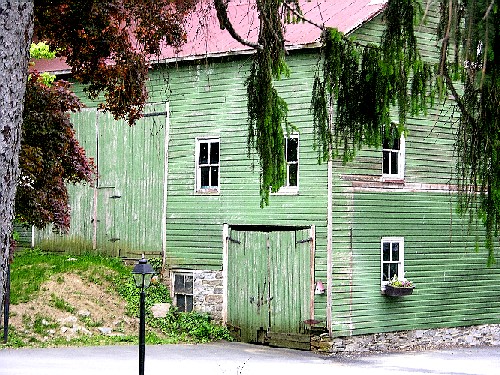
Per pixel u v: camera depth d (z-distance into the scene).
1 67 7.91
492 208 9.81
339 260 20.59
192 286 23.08
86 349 19.28
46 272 23.08
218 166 22.69
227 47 22.03
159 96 23.84
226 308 22.41
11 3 7.96
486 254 24.00
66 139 16.41
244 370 17.45
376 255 21.33
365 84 10.01
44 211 15.83
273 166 9.84
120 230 24.48
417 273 22.33
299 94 20.86
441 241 22.88
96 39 14.94
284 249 21.27
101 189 24.94
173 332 22.28
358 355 20.66
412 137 22.25
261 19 9.87
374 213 21.31
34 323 20.45
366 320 21.11
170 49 23.56
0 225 7.93
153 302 22.97
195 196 23.05
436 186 22.75
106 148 24.89
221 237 22.53
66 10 14.44
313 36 20.33
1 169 7.93
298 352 20.58
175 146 23.50
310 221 20.78
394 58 9.74
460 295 23.36
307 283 20.77
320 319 20.53
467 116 9.71
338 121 10.20
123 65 15.35
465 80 9.64
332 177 20.45
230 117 22.33
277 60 9.86
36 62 25.73
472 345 23.66
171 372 16.73
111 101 15.73
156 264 23.59
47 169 16.09
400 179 21.97
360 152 21.05
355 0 22.16
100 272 23.56
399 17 9.72
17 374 15.57
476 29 8.83
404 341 22.00
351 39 10.09
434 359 20.52
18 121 8.09
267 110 9.76
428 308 22.56
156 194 23.84
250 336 21.86
